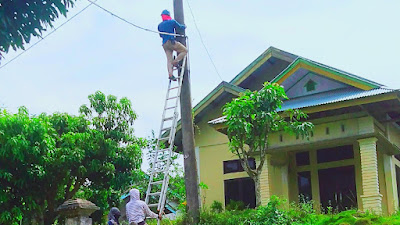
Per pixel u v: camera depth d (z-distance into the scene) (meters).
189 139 14.84
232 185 22.69
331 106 18.38
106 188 20.39
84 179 19.77
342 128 18.95
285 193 20.36
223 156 23.16
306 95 20.56
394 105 18.86
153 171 13.20
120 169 20.52
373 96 17.81
